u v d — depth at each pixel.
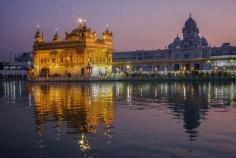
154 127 16.95
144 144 13.23
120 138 14.38
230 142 13.38
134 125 17.64
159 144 13.20
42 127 17.41
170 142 13.51
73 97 38.16
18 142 13.91
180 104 28.83
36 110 25.55
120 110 24.73
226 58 96.19
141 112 23.36
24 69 159.25
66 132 15.93
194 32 132.38
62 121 19.41
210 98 34.50
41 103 31.41
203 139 13.96
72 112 23.67
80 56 103.75
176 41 140.62
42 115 22.33
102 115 21.88
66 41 106.94
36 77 105.94
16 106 29.14
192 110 24.34
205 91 45.78
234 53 129.50
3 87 67.94
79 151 12.36
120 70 126.88
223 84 67.81
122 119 19.94
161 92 45.09
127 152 12.10
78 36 105.00
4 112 24.50
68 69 106.44
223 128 16.47
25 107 28.08
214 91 45.62
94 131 16.08
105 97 37.69
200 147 12.62
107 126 17.45
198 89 50.72
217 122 18.36
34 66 115.12
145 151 12.19
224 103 29.31
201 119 19.56
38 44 114.31
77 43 104.00
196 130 15.99
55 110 25.20
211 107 26.23
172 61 101.38
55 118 20.72
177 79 85.31
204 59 98.88
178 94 40.78
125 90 50.94
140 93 43.75
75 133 15.66
